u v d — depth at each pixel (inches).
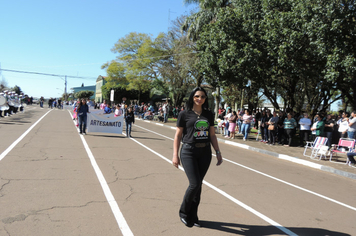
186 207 149.6
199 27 880.9
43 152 317.7
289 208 195.8
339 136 551.2
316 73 537.3
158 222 153.6
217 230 150.2
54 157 296.8
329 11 440.8
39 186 199.9
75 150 345.4
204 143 147.5
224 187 234.7
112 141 448.5
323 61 514.3
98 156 319.0
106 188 205.8
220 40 605.0
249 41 601.3
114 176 239.5
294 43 499.2
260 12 600.4
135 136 546.0
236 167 326.0
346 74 458.9
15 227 136.3
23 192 185.5
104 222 149.0
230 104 1262.3
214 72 644.1
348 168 358.3
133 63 1556.3
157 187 217.2
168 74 1288.1
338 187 273.3
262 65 588.7
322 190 255.4
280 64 524.4
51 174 232.4
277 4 571.2
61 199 177.6
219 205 189.9
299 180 288.7
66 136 465.1
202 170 150.2
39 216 150.6
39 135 450.9
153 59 1465.3
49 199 176.2
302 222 171.5
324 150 404.5
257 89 783.7
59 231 135.3
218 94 971.9
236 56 566.9
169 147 432.5
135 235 136.8
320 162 390.3
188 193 144.8
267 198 214.5
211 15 855.7
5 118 718.5
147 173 257.9
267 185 254.1
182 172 270.8
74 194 188.5
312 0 478.3
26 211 155.9
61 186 203.2
